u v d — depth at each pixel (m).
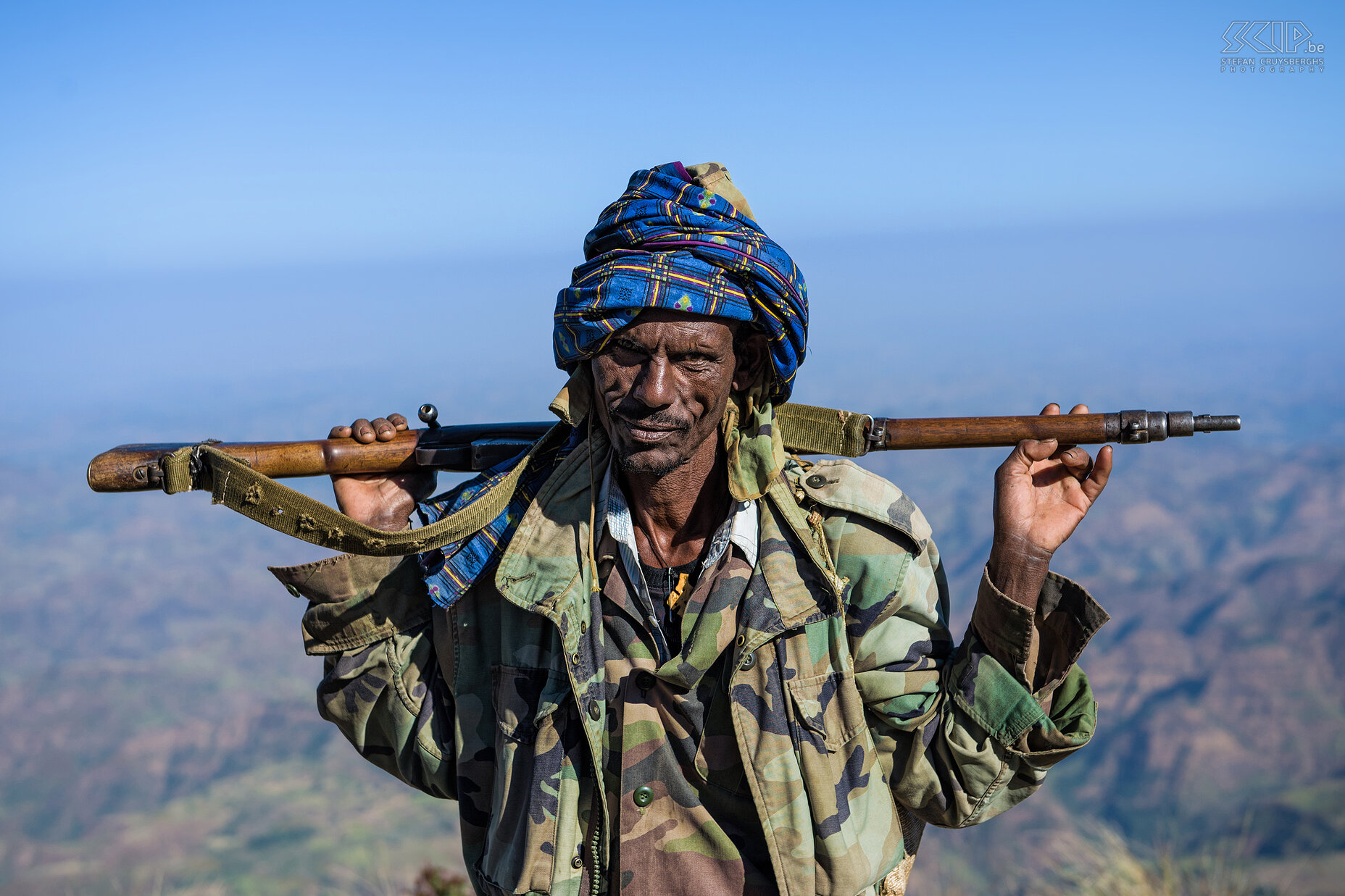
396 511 1.85
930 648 1.71
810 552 1.65
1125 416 1.61
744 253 1.54
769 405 1.72
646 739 1.67
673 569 1.72
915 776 1.72
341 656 1.88
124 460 1.71
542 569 1.69
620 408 1.58
